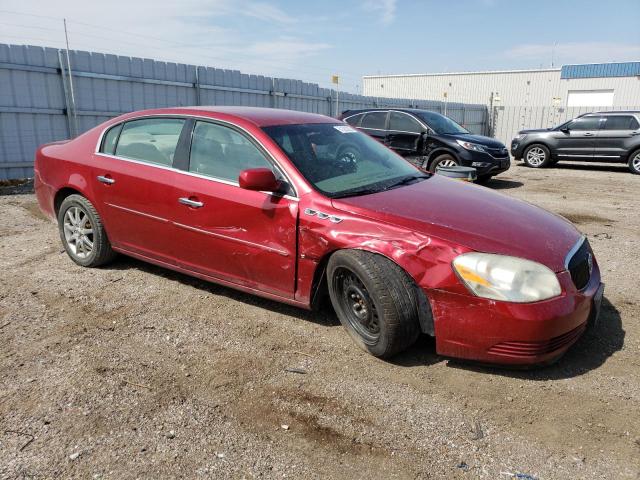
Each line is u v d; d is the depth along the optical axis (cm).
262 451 248
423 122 1094
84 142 485
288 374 314
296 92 1480
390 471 236
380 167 417
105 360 328
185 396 291
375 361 329
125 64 1053
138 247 447
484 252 296
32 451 246
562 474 234
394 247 312
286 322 384
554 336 293
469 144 1039
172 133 424
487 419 273
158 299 423
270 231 360
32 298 420
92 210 469
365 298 326
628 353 340
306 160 374
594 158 1466
